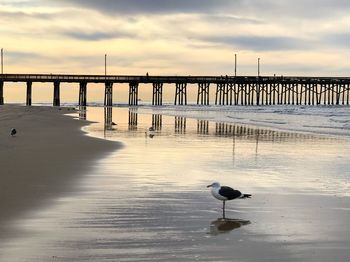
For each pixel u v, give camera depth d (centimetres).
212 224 912
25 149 2056
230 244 785
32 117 4594
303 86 10938
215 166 1684
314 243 794
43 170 1506
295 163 1783
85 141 2447
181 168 1623
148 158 1862
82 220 927
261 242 798
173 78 9744
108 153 1980
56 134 2842
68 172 1479
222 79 10150
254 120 4878
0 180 1329
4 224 891
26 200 1089
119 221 924
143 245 776
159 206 1055
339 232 862
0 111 5744
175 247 767
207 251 748
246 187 1298
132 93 9969
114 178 1398
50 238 809
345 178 1452
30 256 720
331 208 1055
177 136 2947
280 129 3612
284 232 860
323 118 5159
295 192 1231
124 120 4709
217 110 8069
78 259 708
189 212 1003
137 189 1241
